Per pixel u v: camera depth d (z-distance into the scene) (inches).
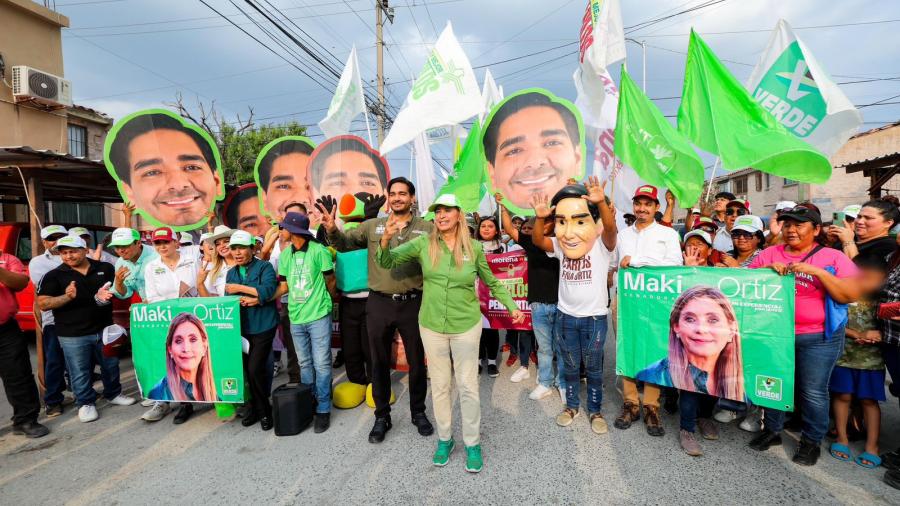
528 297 176.6
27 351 152.2
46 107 420.2
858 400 133.3
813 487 109.5
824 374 116.6
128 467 128.3
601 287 141.5
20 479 123.3
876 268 111.3
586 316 142.0
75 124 538.0
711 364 127.6
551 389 182.4
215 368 150.6
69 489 117.6
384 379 142.4
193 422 159.9
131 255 174.9
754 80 187.5
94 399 167.6
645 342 138.1
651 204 145.3
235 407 162.4
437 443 137.9
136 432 152.4
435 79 183.8
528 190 183.9
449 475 119.1
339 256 167.9
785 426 144.3
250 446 139.6
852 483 111.0
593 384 144.9
